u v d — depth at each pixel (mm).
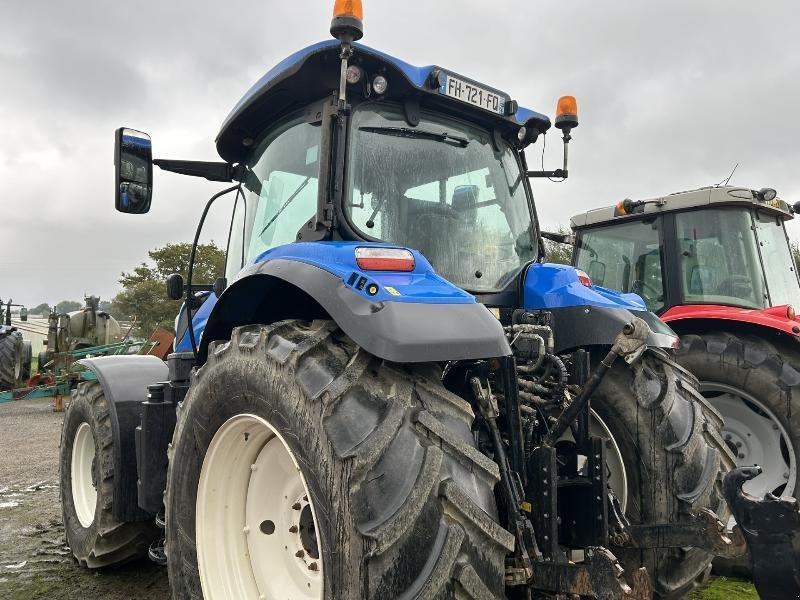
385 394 1854
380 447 1717
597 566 1769
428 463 1717
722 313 4465
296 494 2262
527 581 1879
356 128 2561
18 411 11812
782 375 4148
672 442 2600
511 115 2967
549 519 1994
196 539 2414
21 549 4207
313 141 2754
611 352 1957
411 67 2605
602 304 2736
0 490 5785
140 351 12352
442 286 2062
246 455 2402
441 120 2871
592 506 2244
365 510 1667
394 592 1606
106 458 3604
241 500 2439
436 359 1807
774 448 4289
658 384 2709
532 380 2455
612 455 2727
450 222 2795
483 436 2205
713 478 2566
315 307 2576
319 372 1915
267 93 2752
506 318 2869
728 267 4949
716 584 3605
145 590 3529
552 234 4059
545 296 2836
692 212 5156
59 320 13422
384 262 2049
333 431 1773
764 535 1722
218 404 2309
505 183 3090
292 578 2246
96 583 3633
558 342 2752
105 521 3549
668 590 2480
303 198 2748
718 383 4367
